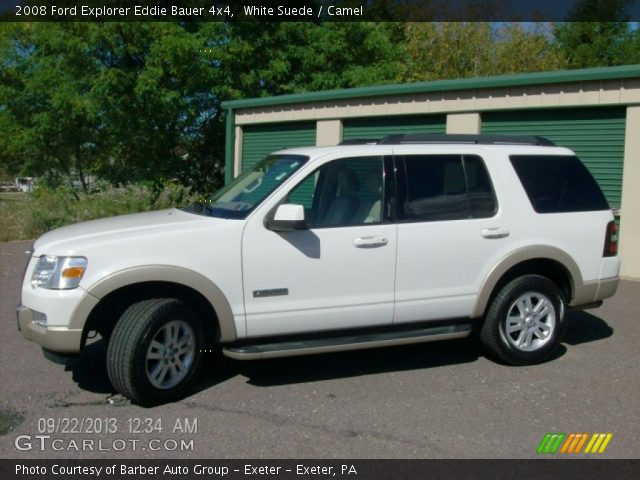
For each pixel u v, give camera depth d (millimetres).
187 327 5348
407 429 4879
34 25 20172
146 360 5133
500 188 6238
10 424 4965
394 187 5902
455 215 6043
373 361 6461
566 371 6180
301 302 5535
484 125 11680
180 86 20156
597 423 5004
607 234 6613
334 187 5785
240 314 5387
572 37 28750
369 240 5684
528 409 5266
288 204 5422
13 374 6043
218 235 5312
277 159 6254
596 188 6691
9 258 12109
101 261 5070
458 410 5238
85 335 5137
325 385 5781
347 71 20844
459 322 6156
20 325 5320
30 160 24969
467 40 24188
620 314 8312
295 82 21234
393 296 5805
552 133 10859
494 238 6113
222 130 21781
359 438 4734
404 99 12672
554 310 6371
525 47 24156
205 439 4711
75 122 21938
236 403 5359
